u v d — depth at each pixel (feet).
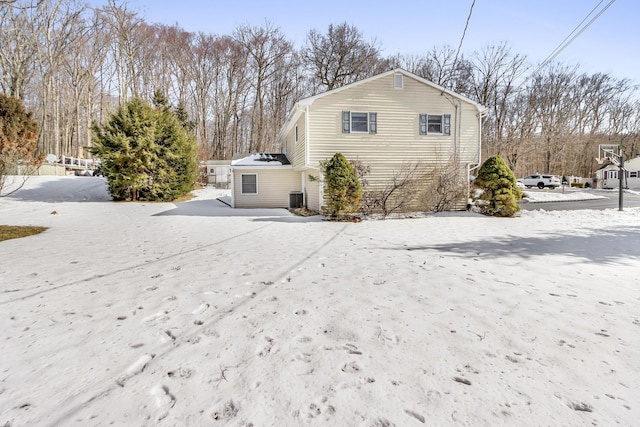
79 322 10.01
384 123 45.27
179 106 101.60
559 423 5.87
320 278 14.74
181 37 119.96
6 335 9.12
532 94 111.04
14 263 17.16
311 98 43.29
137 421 5.89
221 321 10.14
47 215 39.04
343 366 7.72
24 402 6.38
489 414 6.10
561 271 15.78
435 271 15.87
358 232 29.19
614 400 6.47
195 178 70.64
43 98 102.12
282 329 9.61
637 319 10.24
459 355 8.20
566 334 9.27
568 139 121.39
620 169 47.39
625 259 18.20
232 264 17.28
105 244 22.79
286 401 6.48
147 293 12.61
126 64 109.29
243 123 134.62
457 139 46.75
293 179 55.57
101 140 55.52
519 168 125.29
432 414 6.12
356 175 42.39
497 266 16.81
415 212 45.29
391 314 10.69
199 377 7.25
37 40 91.61
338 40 107.34
